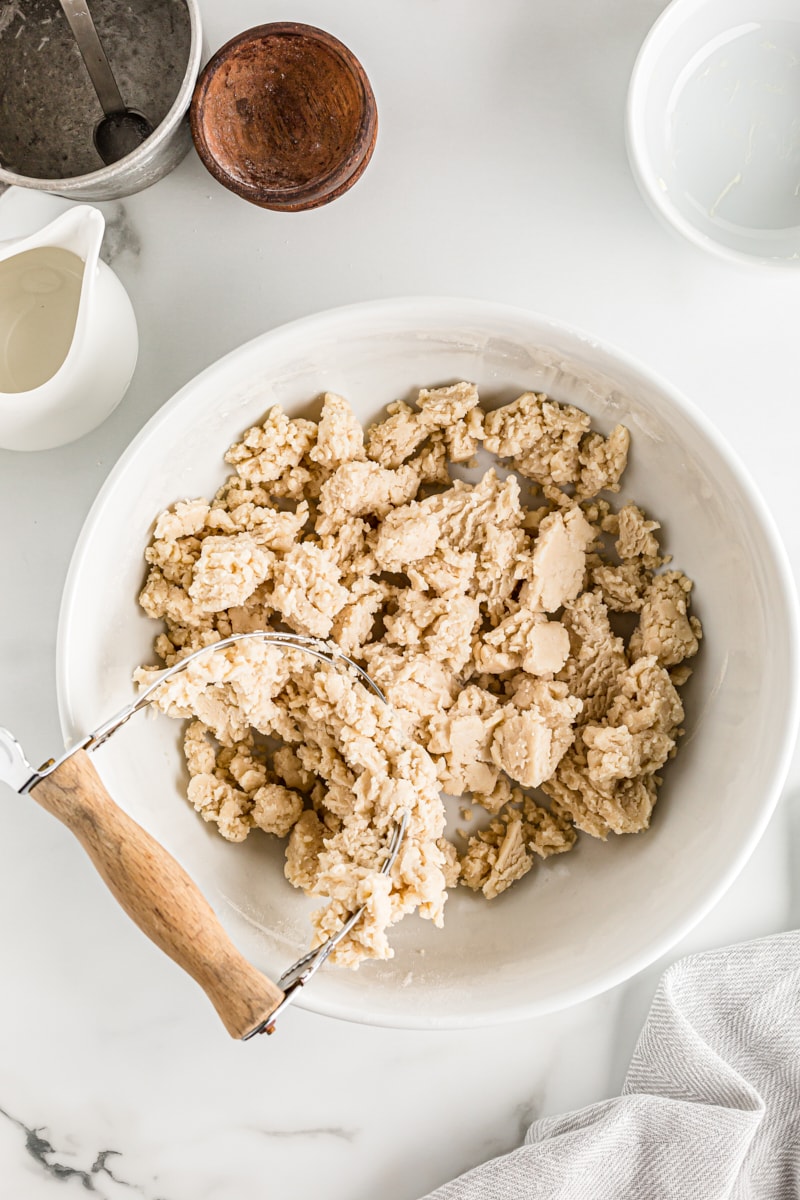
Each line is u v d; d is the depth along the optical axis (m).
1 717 0.71
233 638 0.65
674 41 0.67
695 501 0.67
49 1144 0.72
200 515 0.69
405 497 0.70
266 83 0.67
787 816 0.71
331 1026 0.72
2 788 0.72
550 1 0.69
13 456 0.71
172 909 0.59
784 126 0.68
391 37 0.70
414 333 0.66
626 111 0.65
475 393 0.68
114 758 0.66
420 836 0.65
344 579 0.69
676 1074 0.69
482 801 0.69
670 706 0.68
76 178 0.65
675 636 0.68
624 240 0.70
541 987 0.65
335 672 0.67
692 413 0.64
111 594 0.67
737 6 0.66
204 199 0.70
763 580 0.65
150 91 0.69
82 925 0.72
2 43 0.69
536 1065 0.71
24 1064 0.72
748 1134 0.68
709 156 0.68
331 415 0.68
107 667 0.67
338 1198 0.71
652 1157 0.69
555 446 0.69
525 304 0.70
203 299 0.70
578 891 0.69
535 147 0.70
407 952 0.68
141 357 0.71
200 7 0.69
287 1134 0.72
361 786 0.66
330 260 0.70
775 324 0.70
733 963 0.70
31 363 0.69
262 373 0.66
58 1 0.69
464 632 0.68
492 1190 0.69
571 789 0.68
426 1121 0.71
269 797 0.68
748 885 0.71
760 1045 0.70
